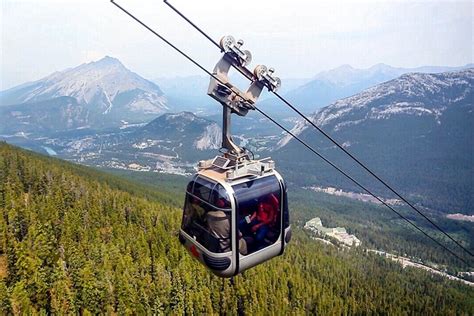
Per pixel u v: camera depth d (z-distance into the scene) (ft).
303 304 319.47
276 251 35.88
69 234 300.81
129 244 317.01
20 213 300.61
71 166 631.15
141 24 25.68
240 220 32.32
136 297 246.27
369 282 433.07
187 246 36.40
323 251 531.91
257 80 33.65
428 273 570.05
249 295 292.40
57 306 219.20
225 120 34.42
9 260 249.75
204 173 35.09
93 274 250.57
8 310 204.74
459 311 413.39
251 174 33.96
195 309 264.31
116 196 427.33
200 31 29.86
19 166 415.64
